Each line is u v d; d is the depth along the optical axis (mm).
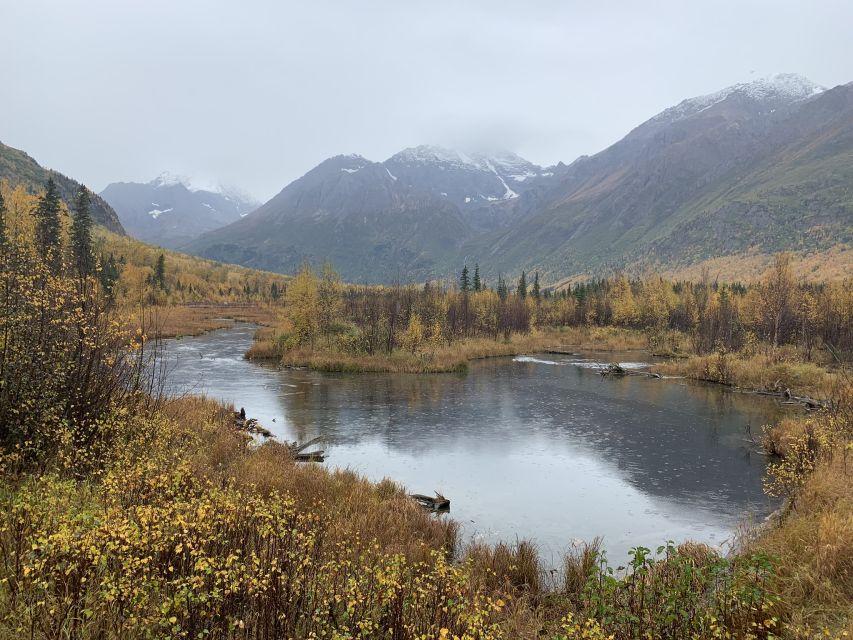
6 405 7484
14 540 4680
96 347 9234
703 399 27656
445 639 3965
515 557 8945
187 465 7320
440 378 34000
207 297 118688
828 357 39562
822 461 12336
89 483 6809
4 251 8492
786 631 5824
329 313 44406
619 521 12133
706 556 7629
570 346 59906
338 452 17141
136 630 4047
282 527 5527
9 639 3674
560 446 18562
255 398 25750
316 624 4582
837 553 7137
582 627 5191
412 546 8484
